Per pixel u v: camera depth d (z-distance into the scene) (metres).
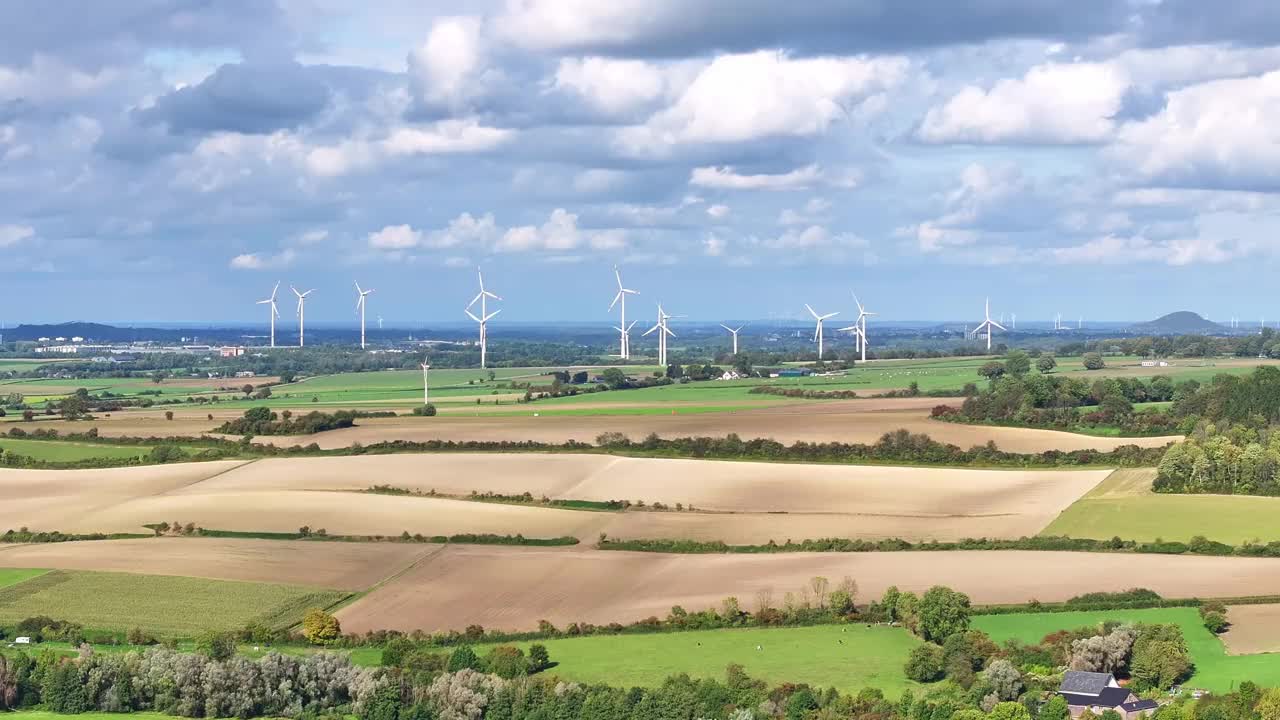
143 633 143.50
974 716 109.31
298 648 138.25
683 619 142.88
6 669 126.44
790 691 117.12
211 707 120.00
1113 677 117.94
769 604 148.12
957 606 134.12
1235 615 140.88
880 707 112.25
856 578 158.12
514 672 124.38
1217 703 111.19
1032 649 127.50
